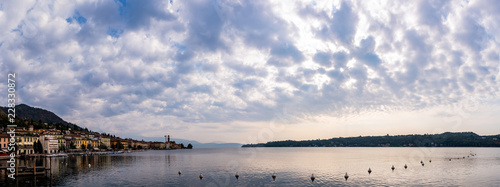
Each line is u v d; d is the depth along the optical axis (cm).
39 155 17375
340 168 10569
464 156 17675
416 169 10019
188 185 6812
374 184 6950
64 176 8031
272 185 6856
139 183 7000
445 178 7788
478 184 6875
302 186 6725
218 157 18875
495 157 16238
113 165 11650
